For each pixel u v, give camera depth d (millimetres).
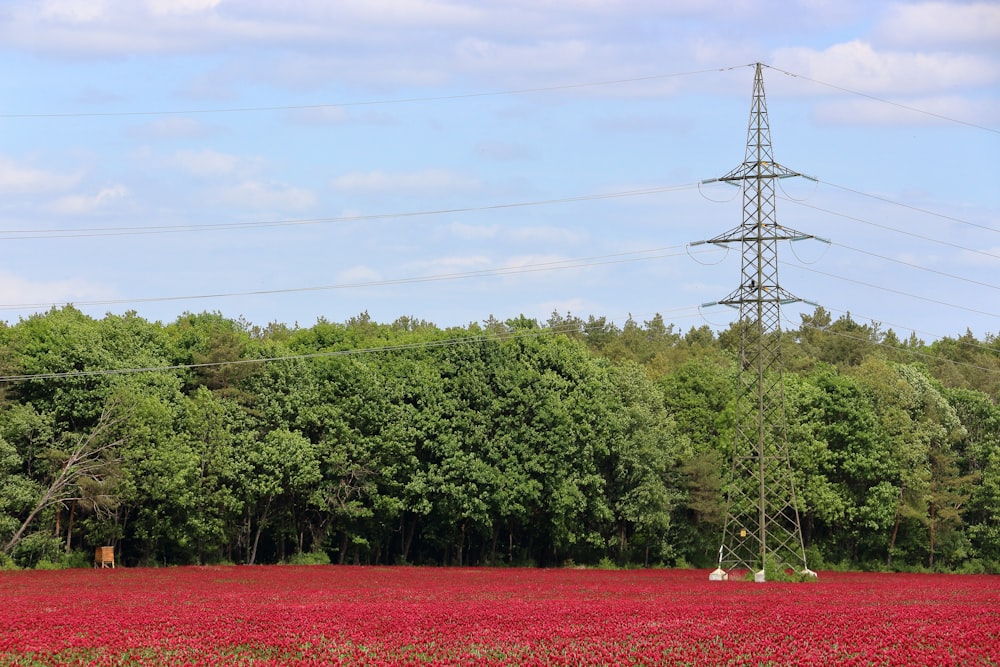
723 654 42156
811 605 65812
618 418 130125
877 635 48438
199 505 109188
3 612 53781
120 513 110312
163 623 49625
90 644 42594
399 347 130375
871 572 136750
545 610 59094
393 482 119812
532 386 125562
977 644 46406
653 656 41344
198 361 120125
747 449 127188
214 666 38031
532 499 122500
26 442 102562
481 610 58406
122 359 111000
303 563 119312
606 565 132000
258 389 119500
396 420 121250
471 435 122562
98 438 103375
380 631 48031
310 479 113812
